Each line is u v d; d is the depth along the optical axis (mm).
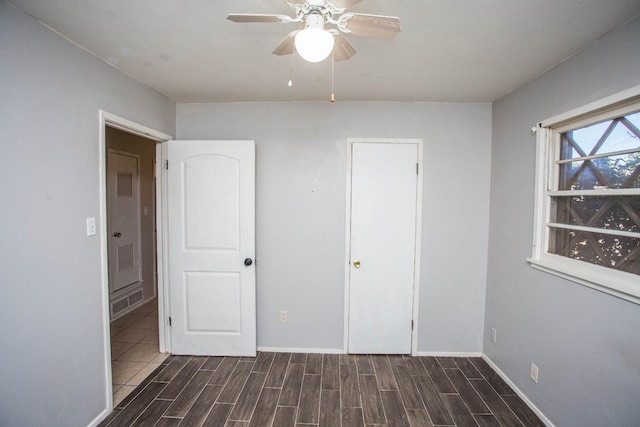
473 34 1426
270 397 1957
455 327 2492
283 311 2543
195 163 2389
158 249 2482
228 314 2443
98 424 1704
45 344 1396
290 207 2500
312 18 1015
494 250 2340
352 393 2004
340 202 2480
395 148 2445
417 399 1948
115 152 3234
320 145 2467
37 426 1357
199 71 1889
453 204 2451
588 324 1476
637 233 1286
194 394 1979
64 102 1479
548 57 1639
